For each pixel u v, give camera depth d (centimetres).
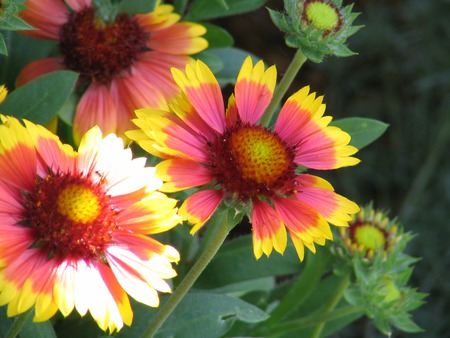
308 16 44
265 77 42
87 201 39
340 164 42
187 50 48
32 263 38
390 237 50
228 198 40
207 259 40
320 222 40
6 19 41
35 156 39
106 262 39
